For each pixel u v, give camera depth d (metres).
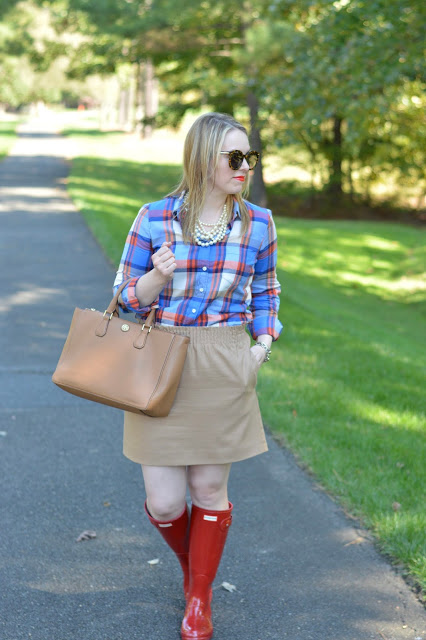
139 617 2.99
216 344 2.70
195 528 2.84
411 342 10.05
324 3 13.95
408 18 13.24
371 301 14.64
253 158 2.73
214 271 2.69
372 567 3.37
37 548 3.53
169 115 29.14
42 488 4.20
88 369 2.65
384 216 28.64
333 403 5.64
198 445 2.71
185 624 2.82
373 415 5.45
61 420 5.36
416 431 5.14
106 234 13.67
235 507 3.98
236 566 3.39
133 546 3.57
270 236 2.84
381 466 4.45
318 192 28.45
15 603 3.06
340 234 21.88
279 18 17.36
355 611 3.03
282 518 3.85
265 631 2.90
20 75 79.44
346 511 3.94
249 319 2.86
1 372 6.42
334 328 8.70
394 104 17.47
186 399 2.70
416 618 2.98
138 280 2.65
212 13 21.50
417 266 18.27
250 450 2.80
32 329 7.81
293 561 3.43
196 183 2.65
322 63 14.22
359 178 28.52
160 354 2.63
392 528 3.58
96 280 10.21
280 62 17.47
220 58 25.11
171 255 2.57
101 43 26.84
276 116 17.20
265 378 6.19
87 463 4.59
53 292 9.47
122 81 52.19
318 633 2.89
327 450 4.67
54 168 30.52
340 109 15.15
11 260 11.44
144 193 24.69
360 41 13.32
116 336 2.67
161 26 22.28
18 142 45.16
